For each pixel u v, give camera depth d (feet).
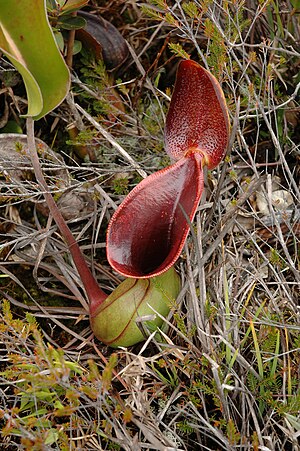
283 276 3.15
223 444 2.92
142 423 2.89
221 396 2.83
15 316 3.26
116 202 3.41
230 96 3.25
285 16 3.56
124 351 3.04
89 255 3.42
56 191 3.21
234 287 3.13
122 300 2.98
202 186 2.86
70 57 3.44
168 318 3.02
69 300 3.31
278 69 3.51
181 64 2.84
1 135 3.34
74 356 3.14
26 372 2.82
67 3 3.24
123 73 3.71
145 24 3.72
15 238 3.38
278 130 3.46
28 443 2.58
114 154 3.44
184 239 2.85
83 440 2.90
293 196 3.23
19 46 2.71
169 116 2.96
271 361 2.99
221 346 3.00
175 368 3.01
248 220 3.41
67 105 3.57
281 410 2.79
